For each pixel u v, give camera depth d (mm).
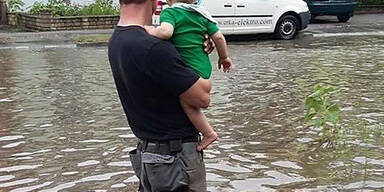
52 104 8008
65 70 10820
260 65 11227
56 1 18766
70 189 4922
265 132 6516
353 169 5254
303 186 4871
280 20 16156
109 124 6949
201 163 3105
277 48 14094
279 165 5418
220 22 15719
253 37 16625
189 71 2891
